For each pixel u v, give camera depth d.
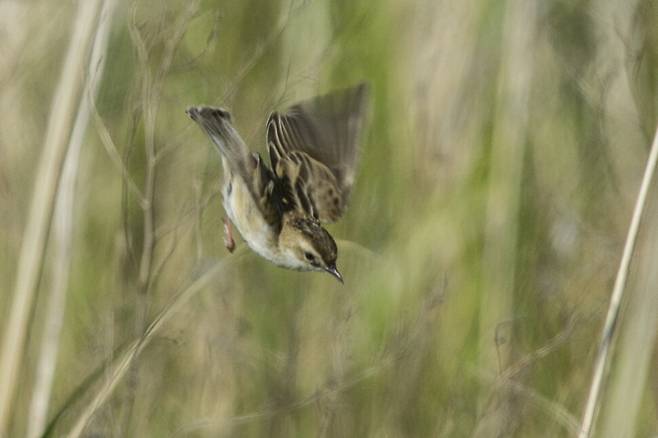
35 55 12.33
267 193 8.90
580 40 12.95
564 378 12.30
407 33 12.54
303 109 9.16
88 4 8.89
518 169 12.43
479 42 12.52
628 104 12.60
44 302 11.88
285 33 12.32
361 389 11.99
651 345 10.66
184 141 11.33
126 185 10.46
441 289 11.65
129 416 10.37
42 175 8.80
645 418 11.98
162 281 11.52
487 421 11.64
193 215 10.59
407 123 12.53
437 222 12.47
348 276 12.36
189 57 11.77
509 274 12.39
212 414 11.84
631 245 9.58
